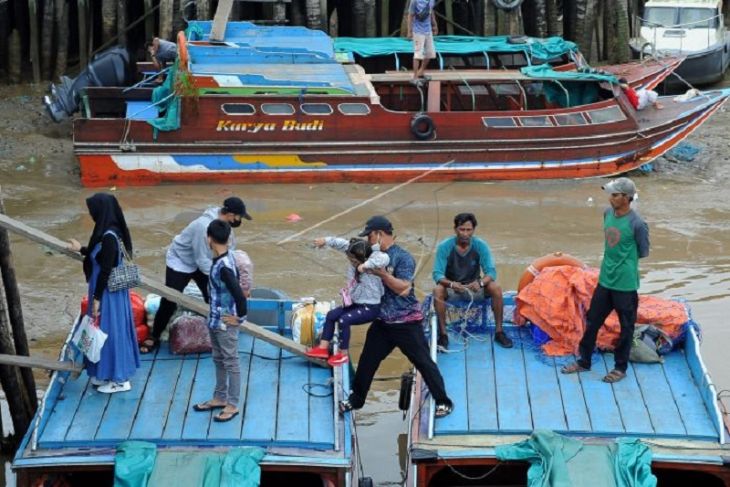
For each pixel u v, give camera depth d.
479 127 43.78
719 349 28.61
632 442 19.81
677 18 61.53
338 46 48.38
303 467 19.34
